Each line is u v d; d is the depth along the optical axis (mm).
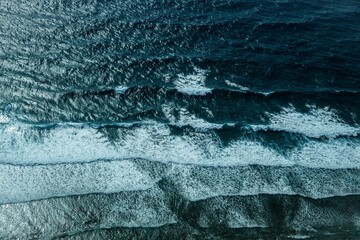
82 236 19094
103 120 25188
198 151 23828
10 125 24078
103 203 20547
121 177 21891
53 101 26047
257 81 29391
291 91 28703
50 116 25047
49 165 22031
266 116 26672
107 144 23656
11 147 22797
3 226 19172
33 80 27391
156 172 22359
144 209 20484
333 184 22609
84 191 20984
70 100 26250
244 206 21094
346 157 24297
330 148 24797
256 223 20359
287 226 20359
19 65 28453
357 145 25188
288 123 26266
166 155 23344
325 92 28891
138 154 23250
